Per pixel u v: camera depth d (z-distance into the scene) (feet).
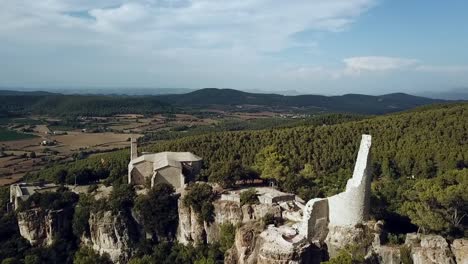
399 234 240.73
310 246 223.30
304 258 216.95
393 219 264.11
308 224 228.84
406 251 218.59
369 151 229.86
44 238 336.49
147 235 320.09
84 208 331.57
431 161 380.58
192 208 299.38
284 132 499.51
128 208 322.96
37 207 339.36
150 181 340.39
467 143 393.50
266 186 334.24
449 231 226.38
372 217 246.47
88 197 340.39
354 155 418.31
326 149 437.99
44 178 443.73
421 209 235.61
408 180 364.79
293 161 407.44
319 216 233.55
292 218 259.19
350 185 229.86
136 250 313.12
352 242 222.89
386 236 234.17
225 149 459.32
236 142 478.18
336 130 487.20
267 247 221.05
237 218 279.90
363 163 229.45
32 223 333.83
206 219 290.97
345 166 411.95
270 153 363.56
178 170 332.80
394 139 442.50
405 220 261.44
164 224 314.55
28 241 335.47
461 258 211.00
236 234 259.39
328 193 320.29
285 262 213.05
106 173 424.46
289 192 318.65
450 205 230.48
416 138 431.43
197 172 354.33
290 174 334.85
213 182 326.24
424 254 215.31
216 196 303.48
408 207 254.88
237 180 332.60
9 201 402.11
